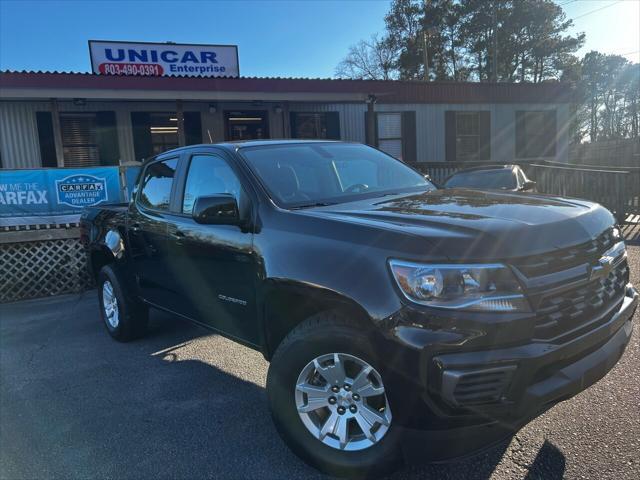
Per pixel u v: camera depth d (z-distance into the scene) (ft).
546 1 142.61
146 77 37.81
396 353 7.70
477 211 9.15
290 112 52.26
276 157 12.19
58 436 11.30
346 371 8.82
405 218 8.93
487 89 59.77
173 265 13.46
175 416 11.94
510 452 9.45
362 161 13.60
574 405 10.88
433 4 151.12
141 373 14.74
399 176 13.52
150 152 47.52
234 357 15.66
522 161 54.75
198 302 12.68
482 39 148.25
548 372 7.80
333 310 9.02
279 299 9.93
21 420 12.17
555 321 7.81
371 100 46.44
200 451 10.36
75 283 26.71
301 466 9.68
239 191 11.27
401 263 7.84
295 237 9.56
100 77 36.55
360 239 8.57
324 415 9.17
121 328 17.22
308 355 8.92
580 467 8.86
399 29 158.71
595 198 37.78
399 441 8.12
